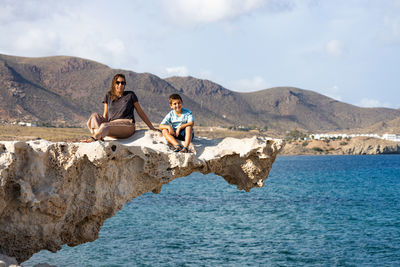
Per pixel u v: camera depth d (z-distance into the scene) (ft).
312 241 61.36
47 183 19.94
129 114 26.27
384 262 50.65
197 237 63.52
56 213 20.36
